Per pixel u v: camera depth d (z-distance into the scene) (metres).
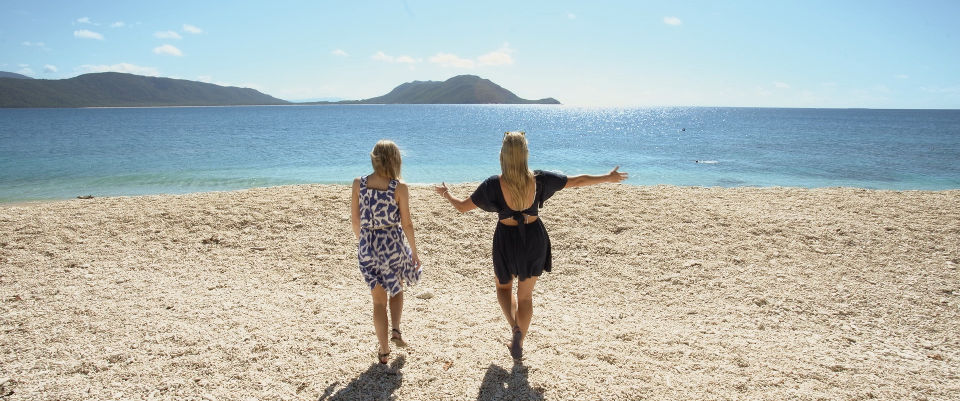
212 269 5.30
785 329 3.97
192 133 43.75
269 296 4.57
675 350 3.54
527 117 116.00
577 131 53.50
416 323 4.01
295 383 3.05
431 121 82.25
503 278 3.35
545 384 3.06
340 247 6.02
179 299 4.43
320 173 17.70
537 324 4.03
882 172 19.12
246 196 8.41
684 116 134.50
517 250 3.21
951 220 6.91
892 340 3.79
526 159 3.16
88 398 2.85
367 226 3.28
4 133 43.19
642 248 5.92
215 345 3.50
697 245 6.02
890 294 4.65
